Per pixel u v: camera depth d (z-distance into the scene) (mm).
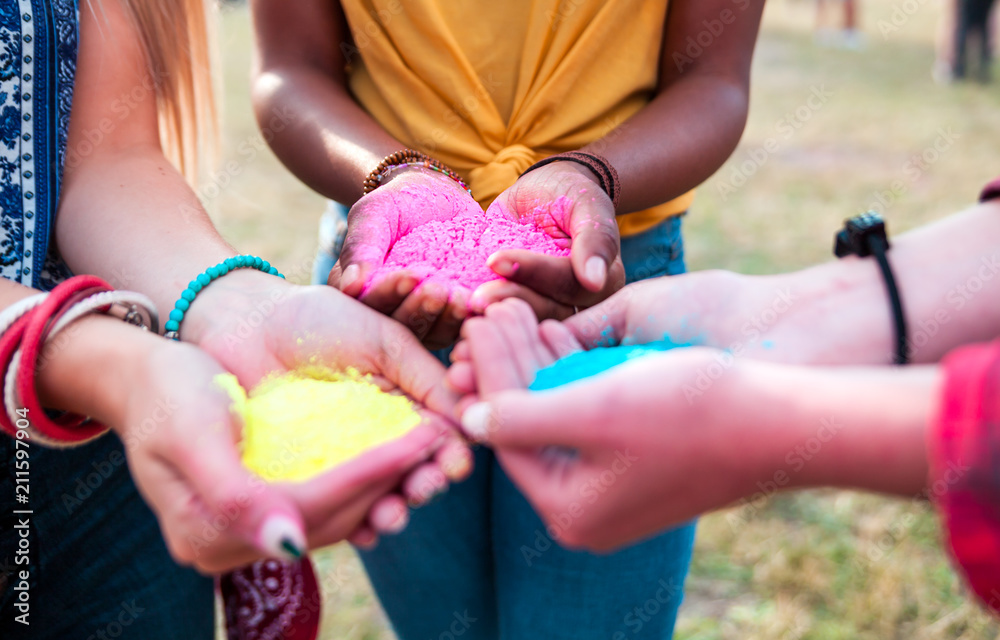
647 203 1403
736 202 4629
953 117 6215
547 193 1257
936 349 952
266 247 3949
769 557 2281
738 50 1497
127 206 1260
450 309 1117
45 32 1111
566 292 1152
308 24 1557
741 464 770
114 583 1256
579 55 1386
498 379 962
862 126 6047
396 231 1259
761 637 2043
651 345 1082
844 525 2375
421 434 903
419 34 1392
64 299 964
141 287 1207
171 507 836
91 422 1047
